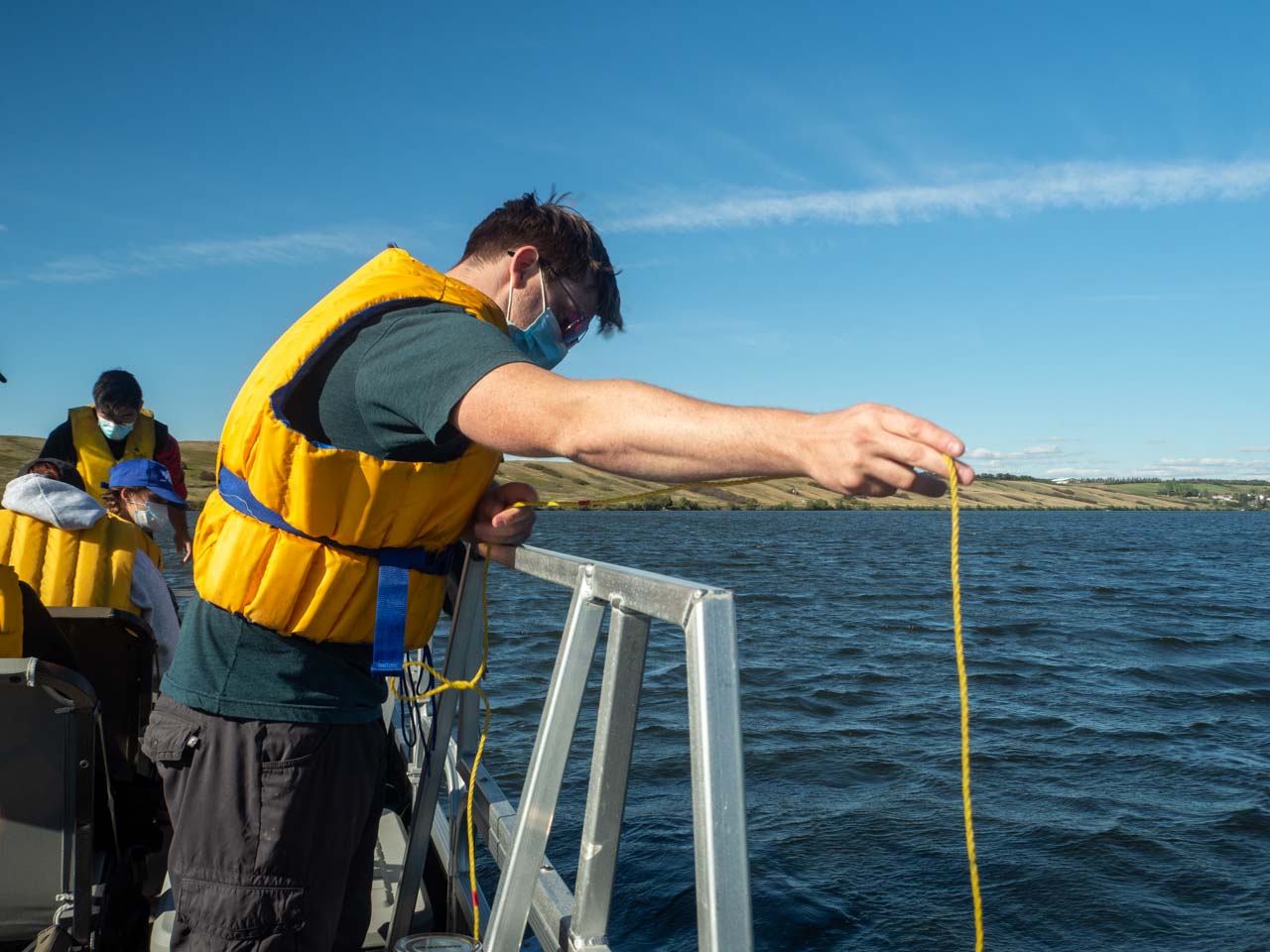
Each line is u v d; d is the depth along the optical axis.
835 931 5.23
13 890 2.10
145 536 3.88
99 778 2.53
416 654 2.48
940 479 0.85
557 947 1.32
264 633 1.50
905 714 10.64
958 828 6.81
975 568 36.47
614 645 1.20
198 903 1.53
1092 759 8.79
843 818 7.00
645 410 0.98
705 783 0.88
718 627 0.91
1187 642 16.89
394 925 2.02
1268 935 5.30
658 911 5.20
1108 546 56.97
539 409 1.06
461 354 1.17
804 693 11.77
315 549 1.41
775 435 0.91
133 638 2.94
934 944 5.11
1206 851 6.49
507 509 1.53
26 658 1.95
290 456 1.34
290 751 1.51
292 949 1.55
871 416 0.85
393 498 1.38
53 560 3.17
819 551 47.00
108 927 2.33
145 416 4.47
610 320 1.83
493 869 5.07
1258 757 8.90
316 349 1.33
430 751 1.98
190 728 1.53
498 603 20.19
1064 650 15.78
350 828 1.62
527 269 1.67
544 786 1.37
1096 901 5.68
